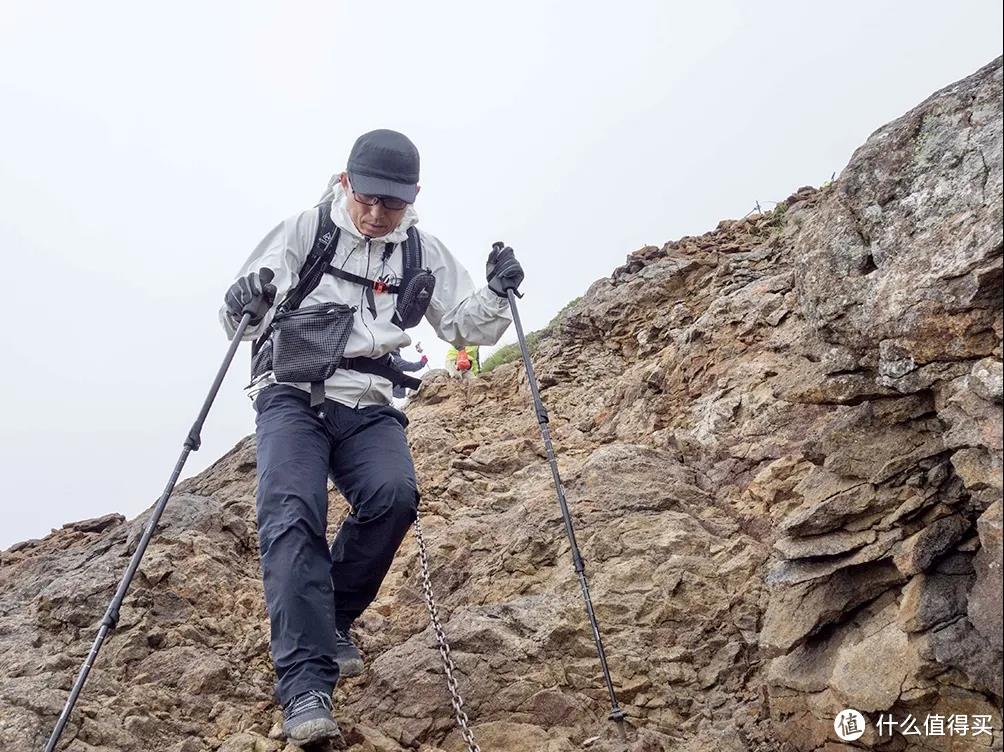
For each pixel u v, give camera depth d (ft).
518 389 29.09
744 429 20.67
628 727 14.53
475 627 16.46
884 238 13.12
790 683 13.33
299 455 14.11
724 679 15.17
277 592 13.23
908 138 13.16
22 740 13.70
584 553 17.88
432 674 15.72
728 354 23.18
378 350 14.97
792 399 14.58
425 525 20.86
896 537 12.71
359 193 14.70
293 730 12.65
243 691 15.85
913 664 11.83
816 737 12.92
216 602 18.08
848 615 13.28
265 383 15.06
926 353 12.17
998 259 11.33
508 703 15.28
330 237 14.99
